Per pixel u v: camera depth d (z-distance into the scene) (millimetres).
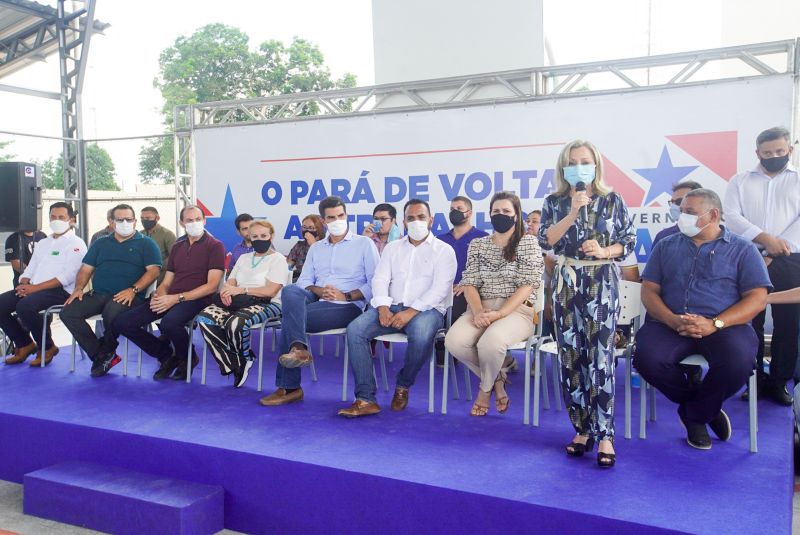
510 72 5719
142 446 3180
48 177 15062
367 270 4059
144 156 18812
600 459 2693
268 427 3293
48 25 9164
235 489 2945
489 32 7402
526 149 5676
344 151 6379
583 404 2785
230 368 4129
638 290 3330
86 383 4297
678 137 5184
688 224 2971
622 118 5344
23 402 3822
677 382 2922
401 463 2758
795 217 3637
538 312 3598
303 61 21938
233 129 6879
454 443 3023
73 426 3385
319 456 2852
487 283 3498
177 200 7301
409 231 3771
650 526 2150
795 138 4852
